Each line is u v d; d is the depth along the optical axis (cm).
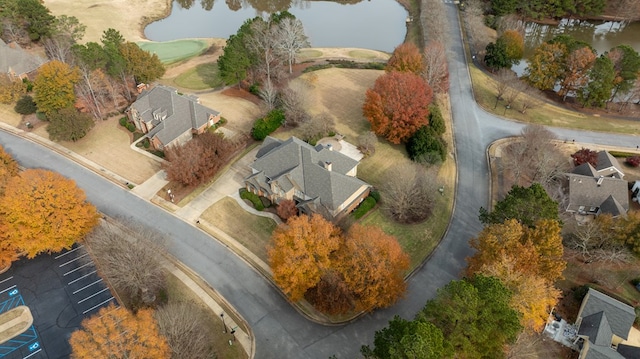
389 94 8081
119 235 6106
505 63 10994
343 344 5266
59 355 5050
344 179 6656
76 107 8962
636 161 8206
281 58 10681
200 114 8594
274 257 5434
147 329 4125
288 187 6725
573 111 9894
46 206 5650
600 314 5178
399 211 6806
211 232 6706
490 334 4175
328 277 5222
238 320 5503
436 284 5981
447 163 8175
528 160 7750
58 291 5734
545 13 13875
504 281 4894
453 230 6812
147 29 13762
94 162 8006
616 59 9525
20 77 9856
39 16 11181
